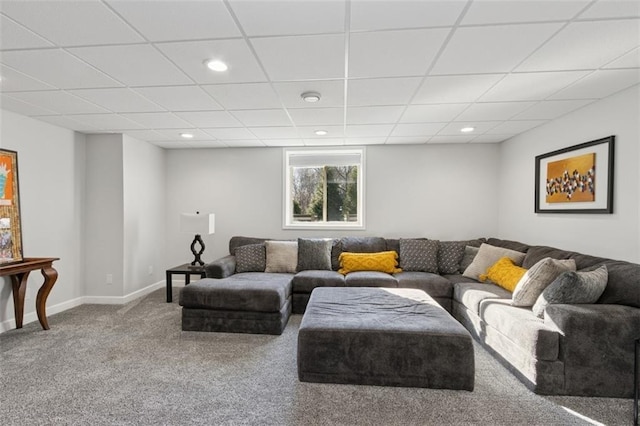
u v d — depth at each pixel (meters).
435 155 4.52
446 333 2.06
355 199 4.84
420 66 2.14
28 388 2.05
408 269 3.94
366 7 1.53
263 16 1.59
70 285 3.76
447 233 4.52
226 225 4.84
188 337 2.92
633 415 1.76
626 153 2.44
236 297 3.00
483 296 2.77
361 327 2.13
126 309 3.71
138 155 4.24
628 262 2.31
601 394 1.94
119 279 3.95
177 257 4.90
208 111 3.06
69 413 1.80
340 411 1.83
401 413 1.81
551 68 2.16
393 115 3.18
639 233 2.33
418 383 2.06
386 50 1.93
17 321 3.06
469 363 2.02
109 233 3.96
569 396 1.96
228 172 4.81
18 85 2.44
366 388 2.06
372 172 4.60
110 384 2.10
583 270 2.38
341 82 2.39
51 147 3.51
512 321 2.22
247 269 4.04
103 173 3.96
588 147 2.79
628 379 1.92
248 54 1.97
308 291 3.59
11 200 3.04
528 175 3.73
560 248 3.16
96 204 3.97
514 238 4.03
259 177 4.78
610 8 1.52
